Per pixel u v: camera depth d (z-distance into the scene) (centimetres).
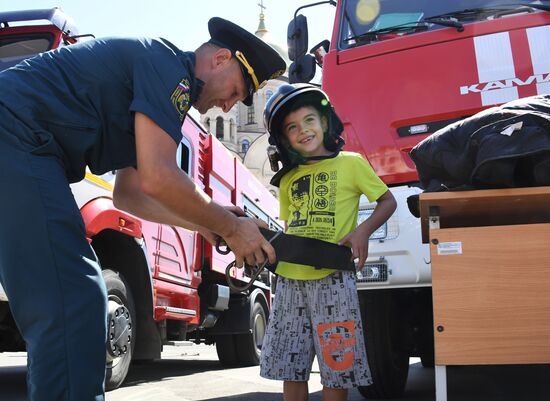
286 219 296
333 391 260
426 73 381
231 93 208
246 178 808
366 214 356
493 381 509
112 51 189
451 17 392
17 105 178
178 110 182
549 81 357
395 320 399
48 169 176
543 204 232
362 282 346
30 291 168
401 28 405
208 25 209
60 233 172
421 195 228
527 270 215
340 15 432
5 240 170
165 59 187
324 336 258
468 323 216
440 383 217
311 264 246
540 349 211
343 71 407
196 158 627
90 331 170
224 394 470
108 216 450
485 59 371
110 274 459
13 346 475
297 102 278
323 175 281
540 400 409
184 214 180
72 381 165
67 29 466
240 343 762
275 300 275
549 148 209
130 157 196
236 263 210
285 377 264
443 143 236
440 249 221
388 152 380
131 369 735
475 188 228
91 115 184
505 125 219
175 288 573
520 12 379
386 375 387
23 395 474
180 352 1131
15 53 459
